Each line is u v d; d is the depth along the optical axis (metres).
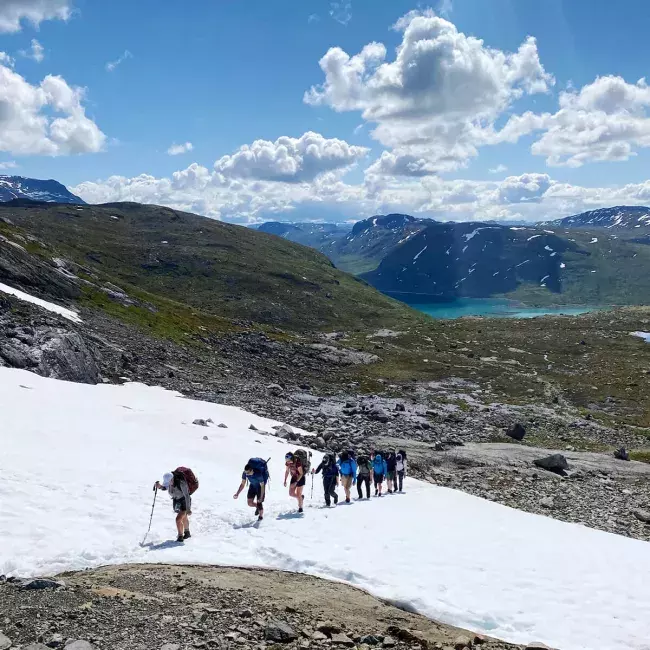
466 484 38.41
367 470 26.08
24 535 16.36
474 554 17.66
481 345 136.25
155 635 9.64
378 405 69.38
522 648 11.54
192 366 69.50
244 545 17.42
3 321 45.66
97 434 29.16
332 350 111.69
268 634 10.14
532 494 37.16
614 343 135.12
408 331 163.12
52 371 42.59
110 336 67.50
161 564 15.34
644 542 21.14
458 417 66.88
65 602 11.01
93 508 19.14
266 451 32.75
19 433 26.47
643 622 13.32
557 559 17.77
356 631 11.41
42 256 90.31
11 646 8.58
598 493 38.91
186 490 17.59
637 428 68.50
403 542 18.36
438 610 13.55
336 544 17.80
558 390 88.94
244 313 185.62
